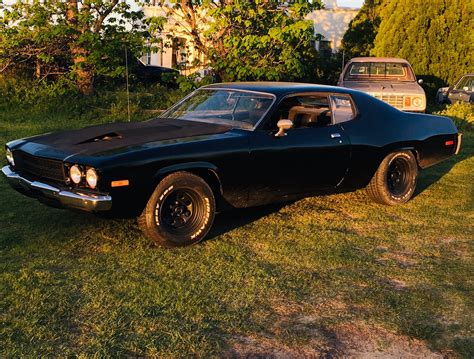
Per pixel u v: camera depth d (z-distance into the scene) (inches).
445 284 166.4
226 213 235.3
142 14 567.5
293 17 530.3
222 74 543.8
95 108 531.2
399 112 263.6
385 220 232.4
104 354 121.4
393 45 756.6
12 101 522.3
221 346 127.4
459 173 331.0
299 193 225.0
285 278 167.3
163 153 184.1
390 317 144.6
